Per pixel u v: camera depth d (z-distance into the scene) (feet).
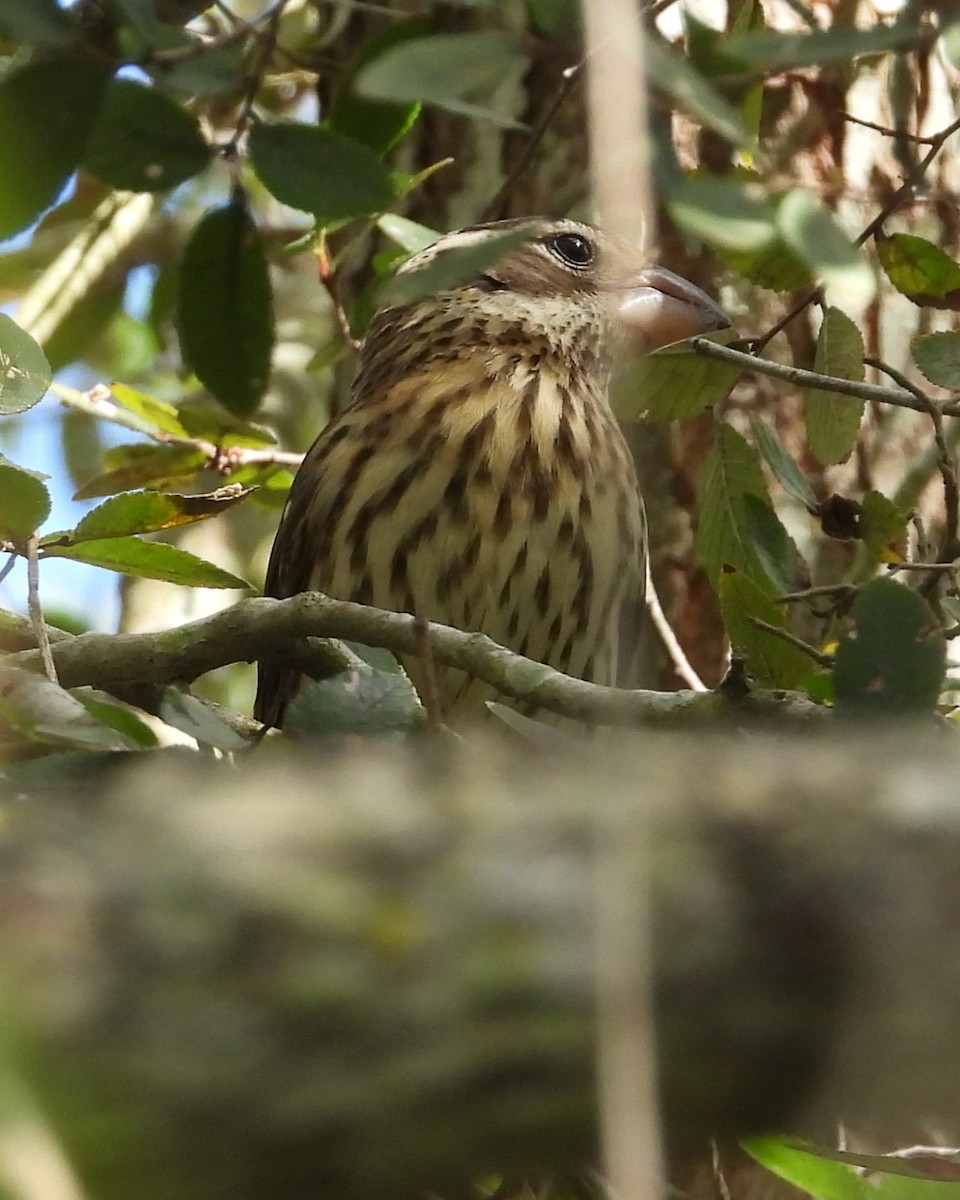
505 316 11.94
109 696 11.75
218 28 11.75
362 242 12.06
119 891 8.71
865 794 9.27
